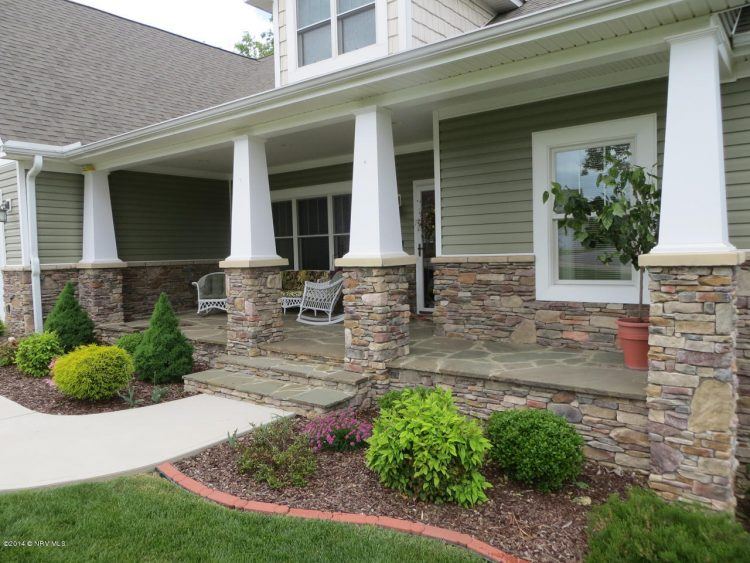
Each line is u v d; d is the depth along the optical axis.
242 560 2.84
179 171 10.36
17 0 11.16
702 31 3.70
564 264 5.74
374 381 5.46
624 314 5.31
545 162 5.65
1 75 9.05
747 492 3.85
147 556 2.87
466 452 3.54
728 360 3.50
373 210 5.50
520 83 5.29
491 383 4.72
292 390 5.53
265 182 6.84
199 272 10.92
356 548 2.96
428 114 6.46
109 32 12.29
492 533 3.19
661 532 2.86
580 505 3.55
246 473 3.95
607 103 5.25
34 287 8.53
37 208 8.62
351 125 6.80
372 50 6.55
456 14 7.16
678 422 3.66
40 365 7.18
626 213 4.39
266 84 11.15
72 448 4.41
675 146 3.80
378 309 5.40
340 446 4.34
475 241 6.18
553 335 5.73
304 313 9.59
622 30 3.92
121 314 9.34
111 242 9.20
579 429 4.24
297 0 7.31
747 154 4.50
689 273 3.62
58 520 3.23
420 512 3.42
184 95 11.66
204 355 7.43
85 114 9.45
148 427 4.91
